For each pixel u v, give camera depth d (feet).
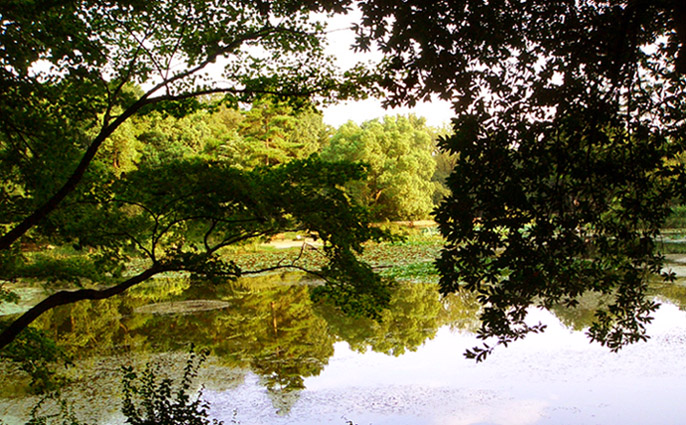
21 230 16.25
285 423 22.82
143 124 106.73
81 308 48.08
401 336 36.60
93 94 17.85
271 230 19.83
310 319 42.91
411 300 49.32
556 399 24.35
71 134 17.75
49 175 17.30
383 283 20.22
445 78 13.93
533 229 13.93
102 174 19.52
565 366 28.30
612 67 13.98
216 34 18.40
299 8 16.94
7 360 30.94
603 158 15.42
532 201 13.65
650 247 14.96
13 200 18.88
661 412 22.63
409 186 125.90
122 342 36.22
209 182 17.08
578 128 13.99
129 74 18.63
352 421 22.80
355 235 19.63
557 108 14.15
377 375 28.55
